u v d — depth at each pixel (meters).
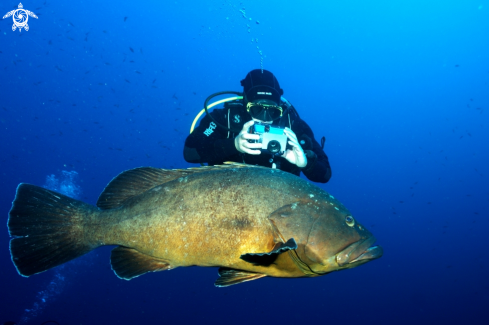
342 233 2.14
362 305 16.98
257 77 3.55
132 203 2.32
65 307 13.55
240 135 2.91
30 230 2.38
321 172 3.43
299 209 2.15
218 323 13.42
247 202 2.13
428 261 25.58
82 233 2.38
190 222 2.13
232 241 2.08
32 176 37.59
